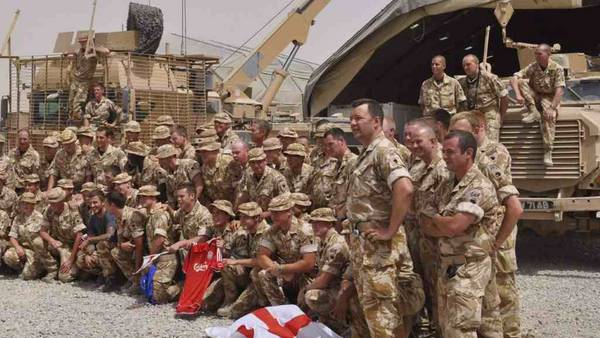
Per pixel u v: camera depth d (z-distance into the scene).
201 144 8.84
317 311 6.57
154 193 8.57
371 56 14.26
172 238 8.52
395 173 5.20
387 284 5.32
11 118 13.02
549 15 15.12
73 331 7.05
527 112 9.83
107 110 11.56
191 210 8.31
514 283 6.04
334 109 15.06
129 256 8.86
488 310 5.47
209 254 7.66
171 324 7.27
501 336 5.51
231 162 8.79
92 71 12.00
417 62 15.48
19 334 6.98
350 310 6.00
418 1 12.84
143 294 8.66
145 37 12.44
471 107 9.73
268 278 7.05
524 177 9.89
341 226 6.82
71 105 11.99
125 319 7.49
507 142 10.01
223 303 7.82
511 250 6.00
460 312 5.02
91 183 9.49
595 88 10.25
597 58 11.59
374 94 16.09
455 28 14.41
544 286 8.65
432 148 5.59
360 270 5.43
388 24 13.57
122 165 10.19
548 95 9.74
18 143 11.41
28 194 9.94
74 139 10.59
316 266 7.04
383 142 5.38
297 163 8.45
